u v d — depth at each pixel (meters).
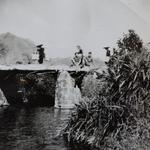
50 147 6.84
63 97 14.12
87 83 13.11
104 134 6.79
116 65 7.30
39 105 14.48
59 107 13.98
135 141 5.93
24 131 8.45
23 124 9.47
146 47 7.30
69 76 14.88
